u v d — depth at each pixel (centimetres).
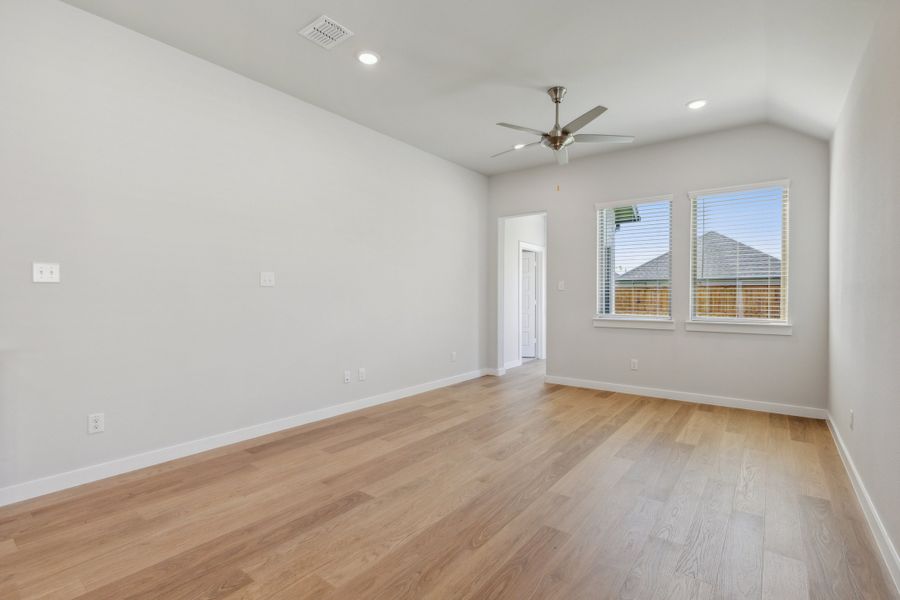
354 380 419
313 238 381
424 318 502
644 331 480
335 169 399
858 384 252
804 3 224
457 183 551
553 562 185
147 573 176
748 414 405
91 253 258
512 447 321
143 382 280
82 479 255
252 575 175
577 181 525
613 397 472
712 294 444
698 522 217
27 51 236
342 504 234
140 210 278
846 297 294
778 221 411
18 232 234
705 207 446
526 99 367
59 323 247
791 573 178
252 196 337
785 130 404
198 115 306
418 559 186
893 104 184
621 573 177
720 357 437
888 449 187
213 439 314
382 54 300
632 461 295
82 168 255
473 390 509
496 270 603
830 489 253
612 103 371
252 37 281
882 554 189
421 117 406
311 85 345
